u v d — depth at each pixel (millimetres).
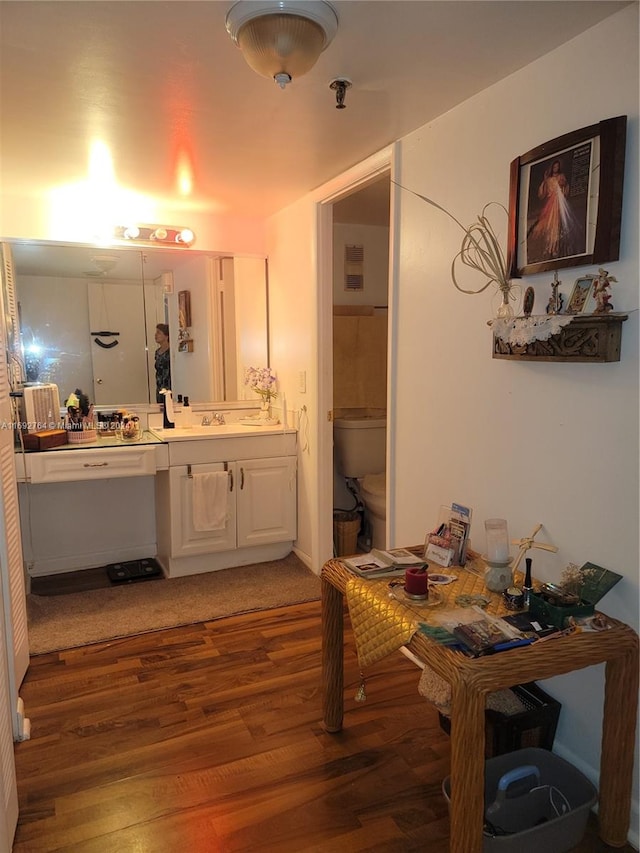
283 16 1358
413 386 2393
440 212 2160
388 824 1629
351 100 1959
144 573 3369
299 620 2842
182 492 3256
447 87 1881
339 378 3781
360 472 3734
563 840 1461
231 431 3422
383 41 1574
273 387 3742
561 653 1362
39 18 1423
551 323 1552
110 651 2562
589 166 1531
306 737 1989
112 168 2635
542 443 1784
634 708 1475
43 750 1931
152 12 1399
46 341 3236
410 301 2377
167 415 3482
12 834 1557
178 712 2129
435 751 1918
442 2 1387
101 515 3535
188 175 2766
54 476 2949
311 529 3416
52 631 2723
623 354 1513
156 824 1628
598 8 1440
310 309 3207
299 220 3258
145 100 1915
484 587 1718
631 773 1510
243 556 3535
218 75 1745
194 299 3574
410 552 2010
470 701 1267
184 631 2740
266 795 1732
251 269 3707
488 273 1842
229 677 2357
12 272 3125
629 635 1446
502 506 1959
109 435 3334
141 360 3475
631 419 1508
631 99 1455
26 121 2086
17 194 3070
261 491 3471
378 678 2354
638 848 1533
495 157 1883
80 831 1604
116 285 3371
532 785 1620
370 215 3646
